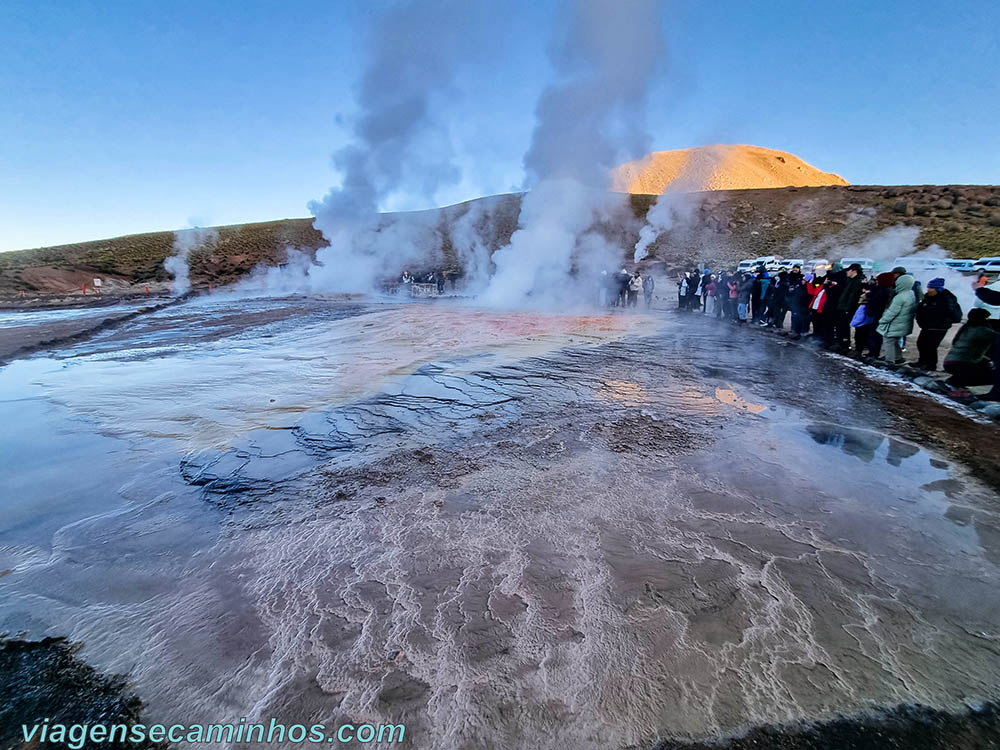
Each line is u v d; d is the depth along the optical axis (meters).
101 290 22.86
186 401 5.11
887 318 6.38
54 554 2.51
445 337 9.10
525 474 3.32
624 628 1.91
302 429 4.27
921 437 4.01
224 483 3.28
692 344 8.29
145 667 1.77
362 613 2.02
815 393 5.29
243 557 2.45
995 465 3.45
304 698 1.62
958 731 1.48
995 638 1.86
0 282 21.78
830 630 1.90
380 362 6.89
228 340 9.16
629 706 1.58
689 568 2.30
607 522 2.71
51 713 1.59
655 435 4.05
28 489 3.22
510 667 1.73
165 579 2.29
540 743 1.46
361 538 2.59
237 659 1.79
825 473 3.34
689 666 1.73
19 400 5.20
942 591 2.14
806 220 32.59
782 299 9.81
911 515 2.79
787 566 2.32
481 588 2.16
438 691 1.64
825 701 1.59
